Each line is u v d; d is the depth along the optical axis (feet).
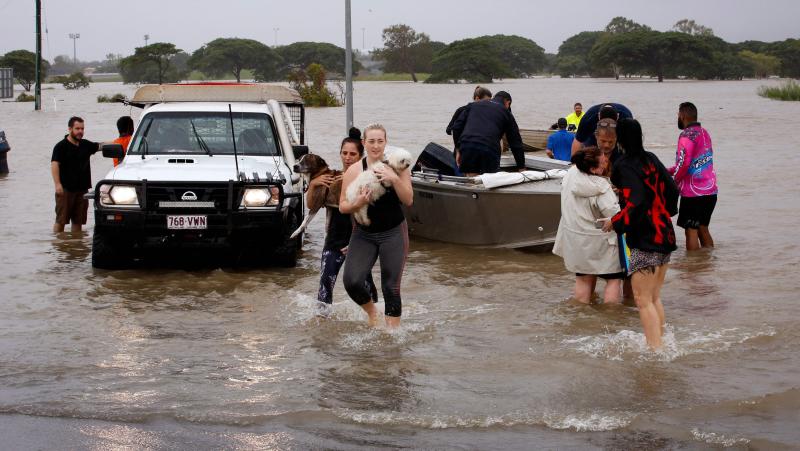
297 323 25.29
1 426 17.63
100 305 27.45
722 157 73.10
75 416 18.12
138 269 32.65
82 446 16.71
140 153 34.45
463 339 23.65
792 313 25.76
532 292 29.07
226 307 27.22
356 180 22.98
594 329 24.49
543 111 163.53
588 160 25.77
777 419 17.99
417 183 37.24
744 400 18.89
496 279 30.96
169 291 29.30
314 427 17.65
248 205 31.07
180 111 35.86
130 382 20.21
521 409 18.53
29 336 23.98
